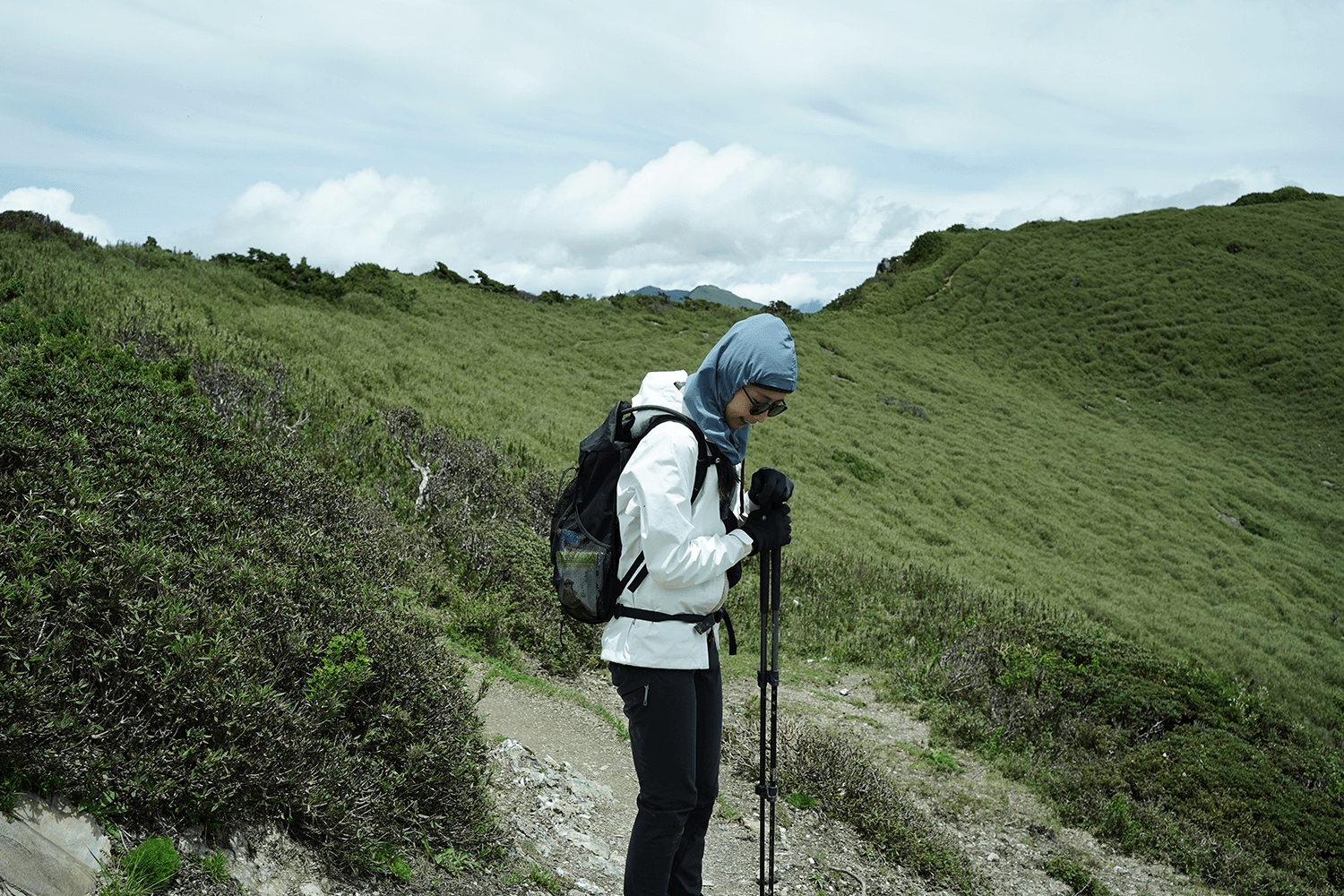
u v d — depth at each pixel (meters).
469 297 36.53
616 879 3.60
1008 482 28.58
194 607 2.96
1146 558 24.86
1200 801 7.20
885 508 23.44
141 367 7.76
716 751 2.37
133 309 14.48
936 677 9.07
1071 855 6.10
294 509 5.31
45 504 2.86
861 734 7.57
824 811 5.43
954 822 6.21
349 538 5.77
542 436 19.22
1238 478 34.69
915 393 37.56
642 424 2.14
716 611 2.26
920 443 30.80
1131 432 39.25
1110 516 27.70
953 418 35.25
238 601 3.19
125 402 4.81
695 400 2.19
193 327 15.16
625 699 2.20
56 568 2.57
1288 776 8.04
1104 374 45.69
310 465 6.83
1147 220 62.53
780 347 2.11
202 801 2.43
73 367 5.04
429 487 10.83
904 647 10.47
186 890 2.24
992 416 37.22
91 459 3.55
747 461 23.95
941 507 24.86
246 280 23.97
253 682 2.89
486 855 3.24
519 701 5.76
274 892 2.47
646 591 2.12
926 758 7.25
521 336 32.69
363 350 20.84
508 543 8.80
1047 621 11.77
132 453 3.91
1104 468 32.91
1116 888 5.75
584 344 34.00
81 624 2.53
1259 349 46.34
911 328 49.31
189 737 2.51
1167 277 54.00
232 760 2.53
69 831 2.12
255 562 3.64
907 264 60.12
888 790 5.79
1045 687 8.82
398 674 3.57
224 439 5.41
